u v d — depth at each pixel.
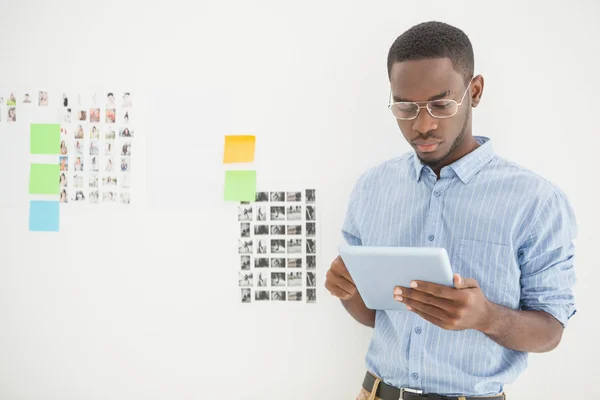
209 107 1.71
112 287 1.75
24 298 1.78
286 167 1.68
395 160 1.32
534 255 1.11
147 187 1.73
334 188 1.67
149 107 1.73
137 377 1.74
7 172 1.78
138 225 1.73
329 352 1.67
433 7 1.61
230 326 1.71
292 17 1.67
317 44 1.67
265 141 1.69
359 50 1.65
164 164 1.72
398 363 1.18
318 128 1.67
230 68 1.70
